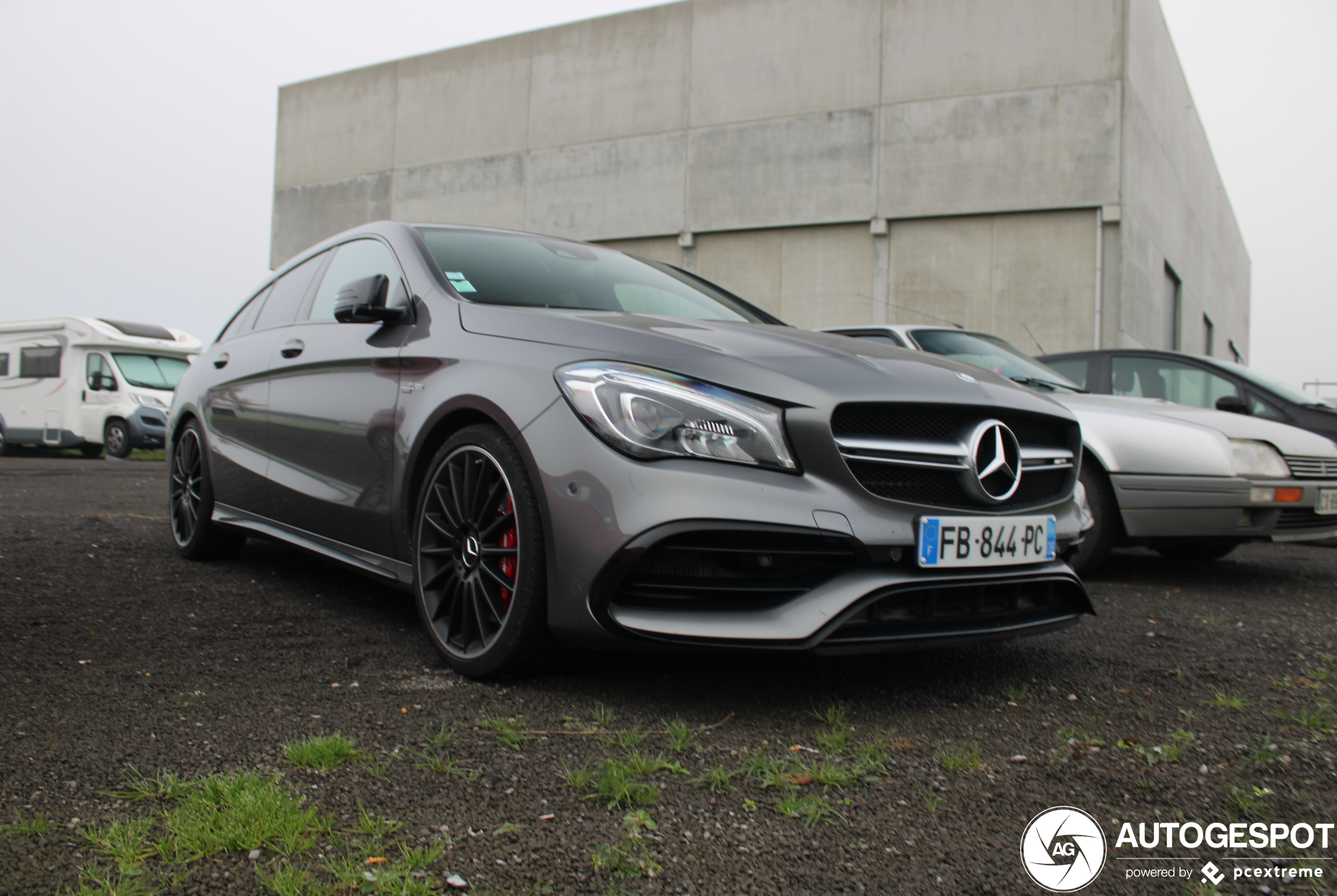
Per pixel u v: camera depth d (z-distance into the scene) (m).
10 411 15.37
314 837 1.37
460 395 2.24
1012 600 2.19
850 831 1.48
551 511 1.97
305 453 2.92
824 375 2.04
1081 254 16.41
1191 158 23.48
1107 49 16.22
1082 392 4.64
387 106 23.77
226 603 2.86
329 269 3.25
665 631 1.88
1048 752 1.85
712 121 19.47
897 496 2.03
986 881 1.35
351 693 2.05
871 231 17.88
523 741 1.79
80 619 2.55
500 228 3.18
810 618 1.90
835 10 18.28
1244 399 5.42
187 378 3.96
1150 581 4.12
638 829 1.45
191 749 1.69
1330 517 3.98
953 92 17.28
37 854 1.29
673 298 3.04
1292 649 2.76
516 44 21.89
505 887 1.26
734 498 1.87
